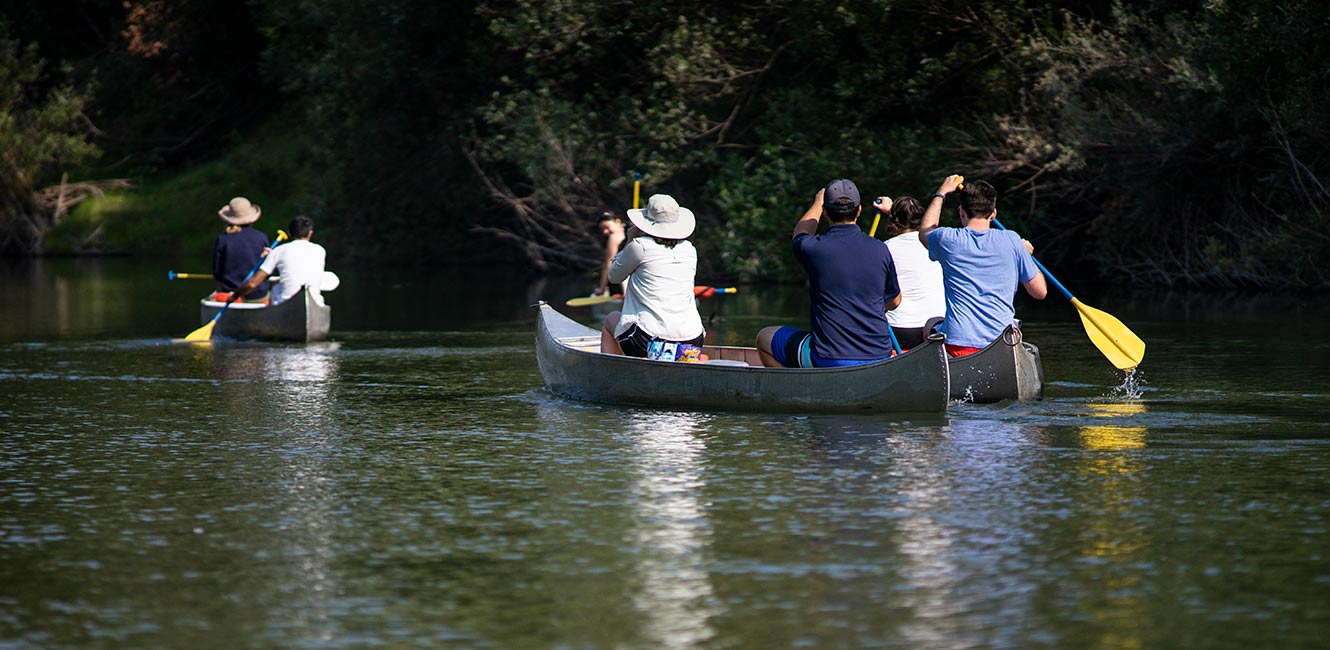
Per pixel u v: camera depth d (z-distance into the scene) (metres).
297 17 89.56
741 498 18.77
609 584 14.84
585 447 22.69
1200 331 42.12
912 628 13.37
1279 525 17.20
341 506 18.53
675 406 26.83
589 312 55.44
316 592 14.61
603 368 27.59
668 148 71.19
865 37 65.50
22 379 32.53
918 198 63.91
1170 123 57.62
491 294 64.88
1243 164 59.88
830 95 70.25
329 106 85.75
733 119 73.44
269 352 38.97
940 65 64.44
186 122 116.56
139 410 27.33
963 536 16.70
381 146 84.44
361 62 79.94
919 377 25.02
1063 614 13.77
